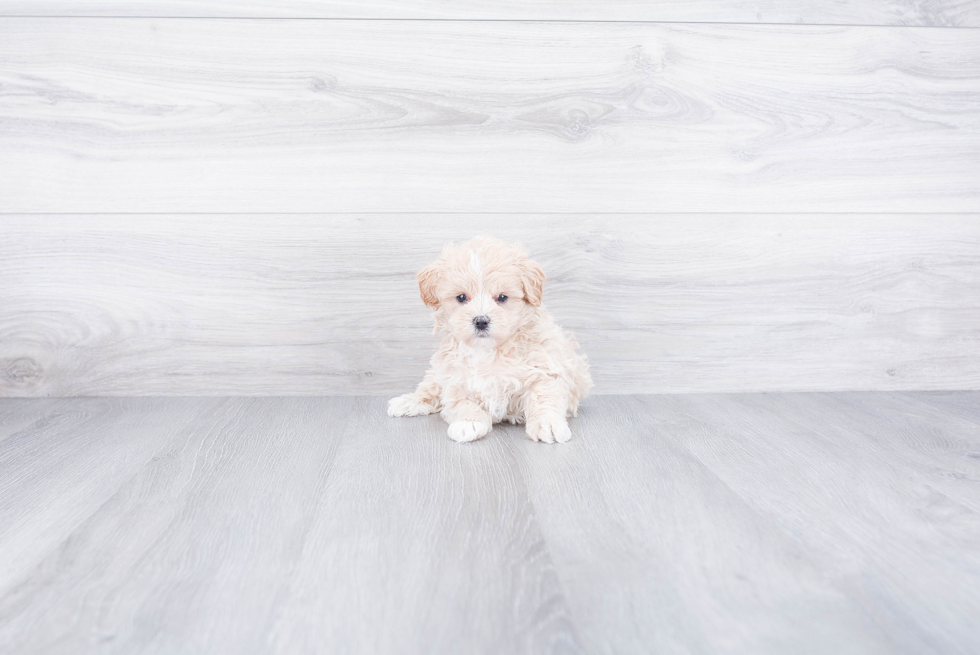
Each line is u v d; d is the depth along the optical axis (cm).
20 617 69
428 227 155
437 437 128
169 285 155
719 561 81
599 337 159
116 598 73
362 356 159
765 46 153
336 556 82
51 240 153
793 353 161
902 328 161
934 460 115
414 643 65
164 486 104
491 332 124
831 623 68
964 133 158
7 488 103
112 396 158
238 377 159
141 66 149
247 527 90
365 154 153
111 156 151
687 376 161
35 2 146
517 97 153
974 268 161
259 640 66
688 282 158
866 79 155
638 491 102
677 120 154
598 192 155
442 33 150
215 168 152
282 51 150
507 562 80
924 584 75
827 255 159
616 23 151
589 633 66
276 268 155
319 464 113
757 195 157
